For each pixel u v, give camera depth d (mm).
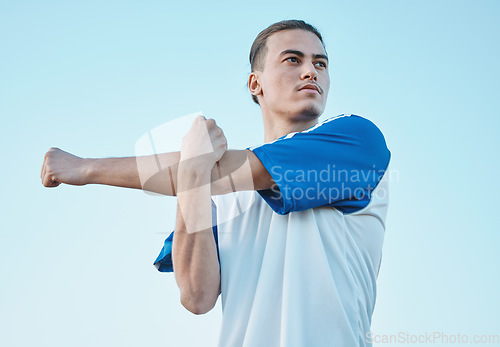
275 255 2127
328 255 2145
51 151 2170
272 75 2496
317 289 2055
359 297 2160
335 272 2127
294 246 2104
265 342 2029
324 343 1999
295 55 2500
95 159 2137
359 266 2240
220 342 2102
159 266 2500
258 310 2062
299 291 2047
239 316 2111
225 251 2225
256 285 2143
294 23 2627
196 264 2104
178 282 2158
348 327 2027
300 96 2428
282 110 2461
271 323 2051
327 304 2041
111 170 2088
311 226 2135
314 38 2578
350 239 2227
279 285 2090
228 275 2178
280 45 2531
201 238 2080
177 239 2111
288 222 2158
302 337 1981
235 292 2145
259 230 2219
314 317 2023
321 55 2543
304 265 2084
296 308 2018
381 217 2385
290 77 2465
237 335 2090
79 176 2100
